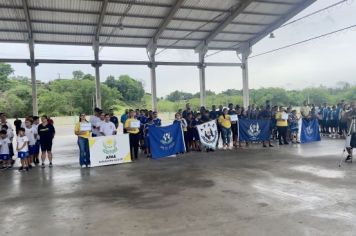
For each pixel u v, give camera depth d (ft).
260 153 35.58
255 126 41.86
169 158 34.55
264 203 16.96
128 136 33.22
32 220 15.58
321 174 23.67
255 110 47.67
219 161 31.35
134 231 13.62
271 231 13.06
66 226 14.57
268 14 51.16
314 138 45.14
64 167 31.37
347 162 28.25
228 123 40.37
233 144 41.55
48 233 13.79
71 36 50.75
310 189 19.51
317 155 32.60
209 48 60.08
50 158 32.32
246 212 15.56
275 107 46.80
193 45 59.11
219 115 41.55
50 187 22.75
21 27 46.91
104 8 43.47
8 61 48.39
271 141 46.57
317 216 14.65
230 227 13.66
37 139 32.94
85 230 13.98
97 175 26.76
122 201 18.43
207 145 38.70
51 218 15.79
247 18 51.70
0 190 22.33
